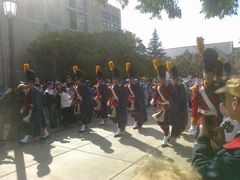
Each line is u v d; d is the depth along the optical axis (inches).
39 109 268.8
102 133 302.0
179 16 215.6
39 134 269.3
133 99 312.8
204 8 186.2
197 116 172.4
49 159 212.5
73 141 268.1
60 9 1097.4
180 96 270.8
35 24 980.6
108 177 173.3
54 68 860.0
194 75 1644.9
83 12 1241.4
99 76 360.2
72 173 181.9
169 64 285.9
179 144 244.5
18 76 911.7
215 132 59.7
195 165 49.4
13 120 272.8
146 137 275.4
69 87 376.5
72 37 863.7
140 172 42.6
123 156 213.9
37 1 993.5
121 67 792.3
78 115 327.9
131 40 864.9
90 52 802.8
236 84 50.1
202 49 165.6
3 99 264.5
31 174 182.2
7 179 174.9
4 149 244.5
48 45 840.9
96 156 215.9
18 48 918.4
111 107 289.7
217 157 46.1
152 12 225.1
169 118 241.3
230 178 41.3
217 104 160.9
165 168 42.2
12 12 277.3
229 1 178.4
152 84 622.2
